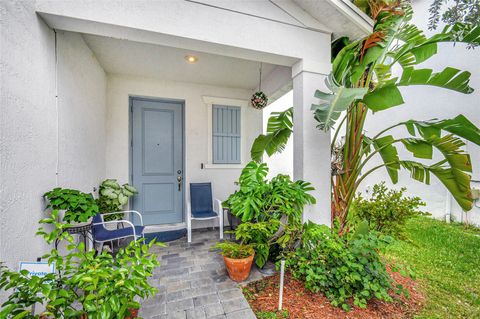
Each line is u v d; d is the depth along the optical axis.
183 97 3.74
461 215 3.64
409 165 2.15
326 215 2.35
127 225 3.44
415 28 2.19
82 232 1.88
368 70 2.30
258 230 2.07
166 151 3.74
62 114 1.89
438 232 3.35
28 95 1.40
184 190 3.83
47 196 1.56
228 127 4.05
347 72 2.08
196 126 3.83
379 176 4.93
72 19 1.59
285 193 2.11
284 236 1.99
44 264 1.13
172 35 1.82
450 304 1.76
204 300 1.72
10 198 1.21
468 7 2.04
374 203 2.80
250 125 4.23
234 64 3.12
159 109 3.71
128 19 1.69
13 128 1.25
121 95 3.39
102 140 3.09
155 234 3.39
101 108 3.04
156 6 1.76
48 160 1.64
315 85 2.33
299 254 1.97
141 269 0.90
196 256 2.58
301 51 2.27
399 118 4.55
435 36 1.79
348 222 2.49
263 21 2.11
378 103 1.81
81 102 2.31
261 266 2.14
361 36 2.45
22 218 1.31
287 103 5.48
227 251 2.08
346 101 1.63
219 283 1.97
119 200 2.97
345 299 1.70
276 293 1.82
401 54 2.03
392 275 2.18
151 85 3.55
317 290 1.75
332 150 2.49
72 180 2.07
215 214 3.35
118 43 2.52
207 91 3.90
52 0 1.53
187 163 3.76
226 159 4.04
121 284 0.82
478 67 3.39
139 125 3.59
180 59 2.94
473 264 2.41
